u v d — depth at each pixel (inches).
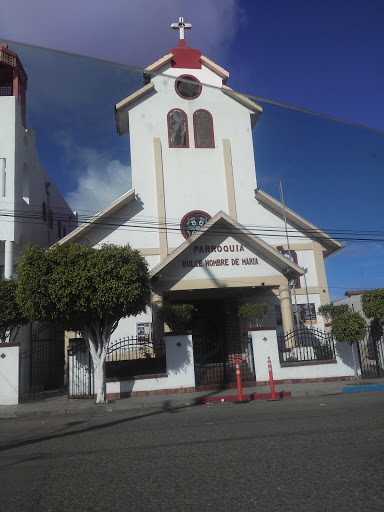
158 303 636.1
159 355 573.0
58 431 315.0
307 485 156.9
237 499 146.9
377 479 159.3
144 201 823.7
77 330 506.0
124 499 152.8
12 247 699.4
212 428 282.8
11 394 516.4
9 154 719.7
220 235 668.1
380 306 607.5
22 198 755.4
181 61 893.2
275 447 215.3
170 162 847.7
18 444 267.1
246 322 774.5
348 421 280.1
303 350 602.2
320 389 493.0
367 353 640.4
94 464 202.2
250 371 593.3
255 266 665.0
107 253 472.4
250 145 875.4
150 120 863.1
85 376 537.0
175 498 151.0
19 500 156.2
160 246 804.6
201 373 591.8
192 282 649.0
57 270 454.9
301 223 831.7
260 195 831.1
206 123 874.8
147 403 462.3
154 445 237.8
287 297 659.4
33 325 751.7
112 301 459.2
